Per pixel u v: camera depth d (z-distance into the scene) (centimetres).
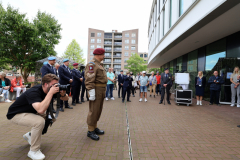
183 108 651
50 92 204
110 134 332
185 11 769
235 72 710
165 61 2005
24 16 1589
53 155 233
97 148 262
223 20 630
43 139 292
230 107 682
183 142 298
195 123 429
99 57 312
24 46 1700
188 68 1314
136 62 4584
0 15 1488
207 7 595
